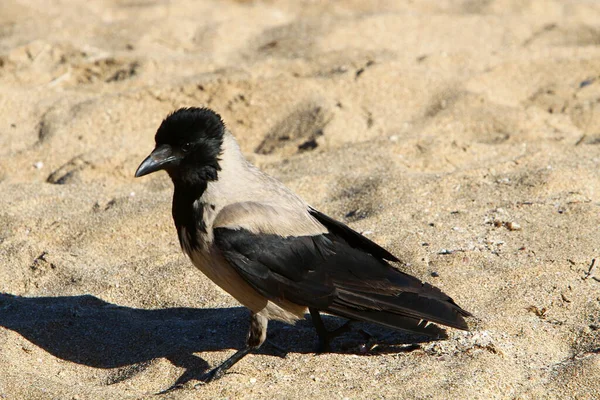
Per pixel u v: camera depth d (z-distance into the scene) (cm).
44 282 1050
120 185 1314
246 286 859
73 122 1490
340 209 1199
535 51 1803
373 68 1634
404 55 1762
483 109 1525
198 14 2109
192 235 867
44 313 967
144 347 910
